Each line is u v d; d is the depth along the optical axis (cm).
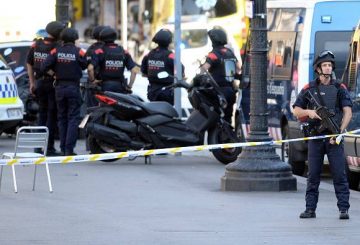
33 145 3472
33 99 5488
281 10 4525
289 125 4300
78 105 4438
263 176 3506
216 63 4372
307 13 4256
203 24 7581
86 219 2953
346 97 2942
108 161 4419
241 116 4691
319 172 2961
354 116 3725
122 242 2609
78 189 3578
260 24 3538
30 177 3894
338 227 2819
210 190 3556
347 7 4244
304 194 3459
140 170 4141
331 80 2958
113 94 4259
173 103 4709
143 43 9950
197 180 3831
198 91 4278
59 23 4534
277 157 3547
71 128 4419
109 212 3081
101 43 4609
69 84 4400
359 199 3384
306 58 4225
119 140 4253
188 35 7556
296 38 4328
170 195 3441
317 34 4231
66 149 4425
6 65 5109
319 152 2945
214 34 4403
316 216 3000
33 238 2661
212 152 4425
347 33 4231
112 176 3938
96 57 4550
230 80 4391
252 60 3538
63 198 3366
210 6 8350
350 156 3734
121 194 3459
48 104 4544
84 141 5522
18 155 3466
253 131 3538
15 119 5072
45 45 4544
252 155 3531
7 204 3231
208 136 4325
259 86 3534
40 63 4534
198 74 4312
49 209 3136
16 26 6300
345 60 4228
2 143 5319
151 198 3372
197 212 3081
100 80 4597
